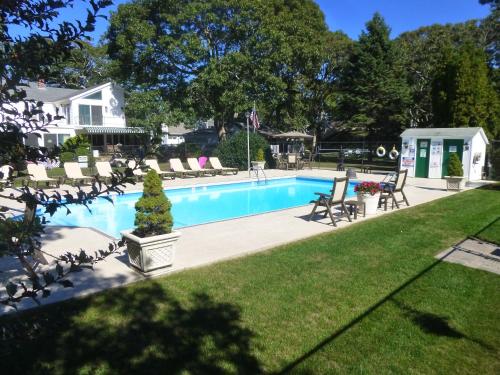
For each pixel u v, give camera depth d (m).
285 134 27.50
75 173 15.77
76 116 33.59
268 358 3.54
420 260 6.31
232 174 21.55
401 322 4.23
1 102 1.79
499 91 28.36
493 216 9.90
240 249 6.88
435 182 17.92
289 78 32.28
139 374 3.26
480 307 4.61
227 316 4.30
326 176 20.39
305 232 8.23
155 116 26.56
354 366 3.44
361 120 28.92
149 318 4.22
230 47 28.80
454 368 3.44
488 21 28.98
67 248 6.86
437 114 25.58
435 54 29.11
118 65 29.45
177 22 26.47
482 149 19.64
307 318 4.29
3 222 1.93
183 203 14.77
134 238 5.45
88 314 4.28
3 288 4.79
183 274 5.59
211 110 28.81
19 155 1.94
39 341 3.66
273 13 29.47
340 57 33.03
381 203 11.55
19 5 1.81
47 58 1.87
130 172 2.18
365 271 5.78
